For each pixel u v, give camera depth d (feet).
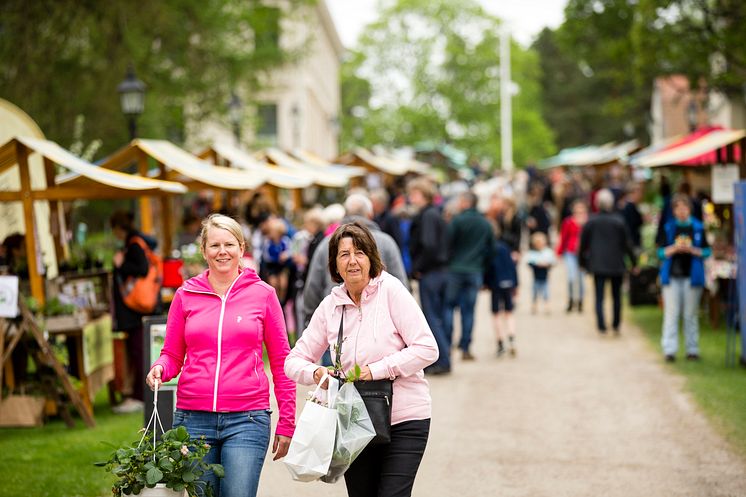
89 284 44.11
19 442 35.47
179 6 99.60
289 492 28.25
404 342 20.03
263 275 57.21
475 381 46.50
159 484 18.90
